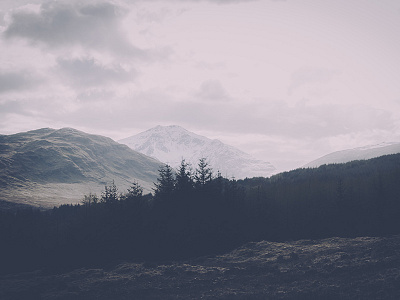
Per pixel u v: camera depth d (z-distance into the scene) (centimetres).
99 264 11450
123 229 12512
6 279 10694
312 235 11812
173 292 8094
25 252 13412
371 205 12375
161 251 11844
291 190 14312
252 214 13162
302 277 8138
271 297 7288
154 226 12581
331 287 7369
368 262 8081
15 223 14738
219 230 12338
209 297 7575
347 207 12312
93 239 12600
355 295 6912
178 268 9706
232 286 8150
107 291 8462
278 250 10238
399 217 11481
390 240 9269
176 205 13112
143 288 8456
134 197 13438
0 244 13525
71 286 9038
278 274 8488
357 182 13875
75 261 12075
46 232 14825
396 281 7100
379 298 6669
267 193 14262
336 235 11488
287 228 12544
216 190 13675
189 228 12362
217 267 9619
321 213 12681
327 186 13862
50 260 12619
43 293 8781
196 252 11556
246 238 12244
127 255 11862
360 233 11231
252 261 9706
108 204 13588
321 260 8794
